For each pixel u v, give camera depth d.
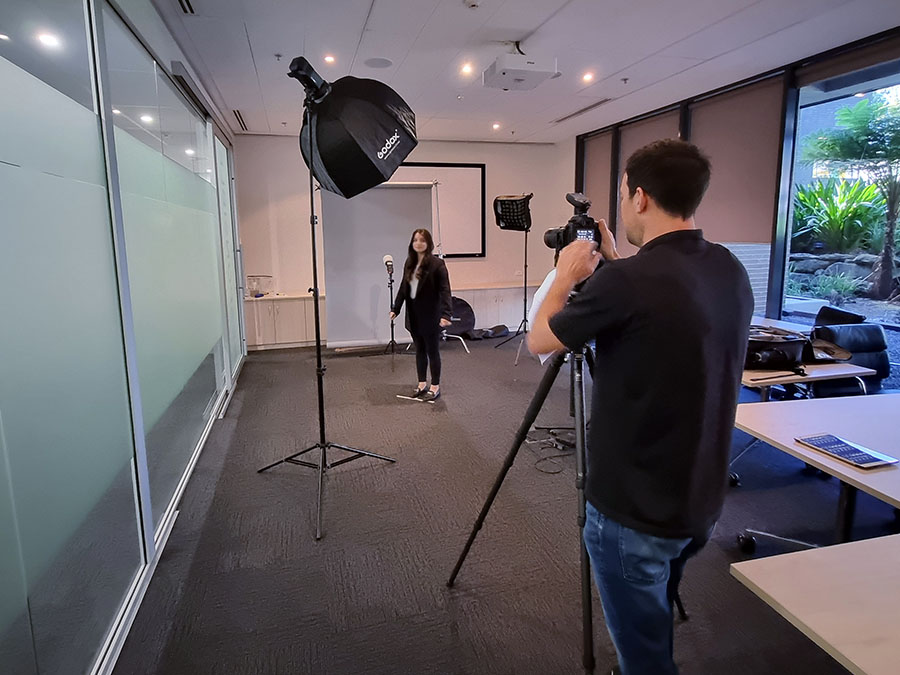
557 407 4.34
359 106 2.28
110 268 1.96
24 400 1.32
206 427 3.76
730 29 3.46
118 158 2.09
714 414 1.08
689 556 1.21
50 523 1.45
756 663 1.77
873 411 2.18
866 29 3.49
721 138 4.93
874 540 1.27
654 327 1.04
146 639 1.88
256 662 1.78
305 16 3.17
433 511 2.74
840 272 4.14
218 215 4.45
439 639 1.88
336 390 4.87
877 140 3.81
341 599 2.09
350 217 6.14
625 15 3.23
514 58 3.67
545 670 1.75
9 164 1.28
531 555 2.36
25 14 1.41
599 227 1.46
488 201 7.60
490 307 7.44
